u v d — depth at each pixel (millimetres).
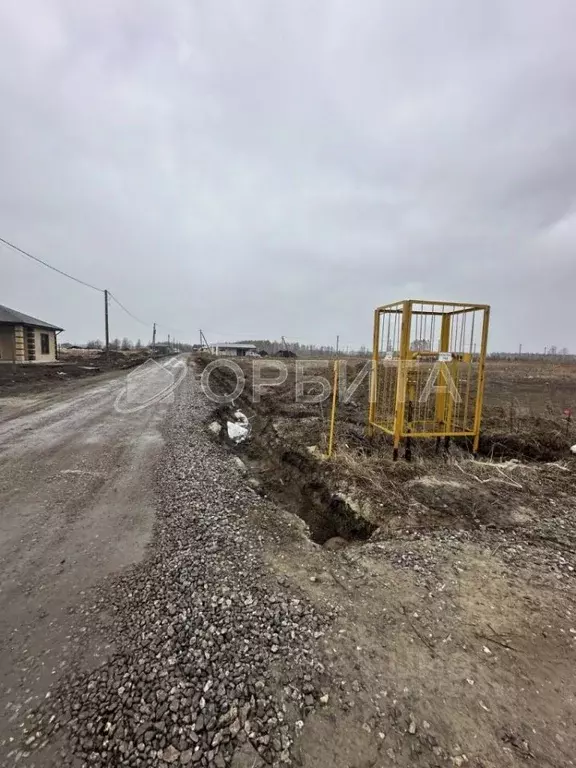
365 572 2842
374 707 1740
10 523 3713
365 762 1506
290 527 3695
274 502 4824
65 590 2693
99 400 11102
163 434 7188
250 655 2061
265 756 1537
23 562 3047
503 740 1592
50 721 1717
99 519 3789
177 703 1784
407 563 2943
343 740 1595
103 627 2322
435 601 2482
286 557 3090
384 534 3508
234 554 3121
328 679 1895
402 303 5090
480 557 3008
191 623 2326
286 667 1973
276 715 1712
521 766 1490
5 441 6602
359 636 2186
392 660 2010
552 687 1852
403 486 4402
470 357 5426
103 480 4840
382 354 6105
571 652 2064
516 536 3346
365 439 6527
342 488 4500
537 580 2703
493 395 12297
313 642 2145
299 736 1616
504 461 5629
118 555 3141
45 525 3670
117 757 1557
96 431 7375
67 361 29031
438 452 5809
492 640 2146
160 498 4297
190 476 4969
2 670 2004
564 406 9984
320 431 7062
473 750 1550
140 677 1940
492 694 1810
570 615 2346
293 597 2547
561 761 1512
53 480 4836
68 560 3076
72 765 1528
